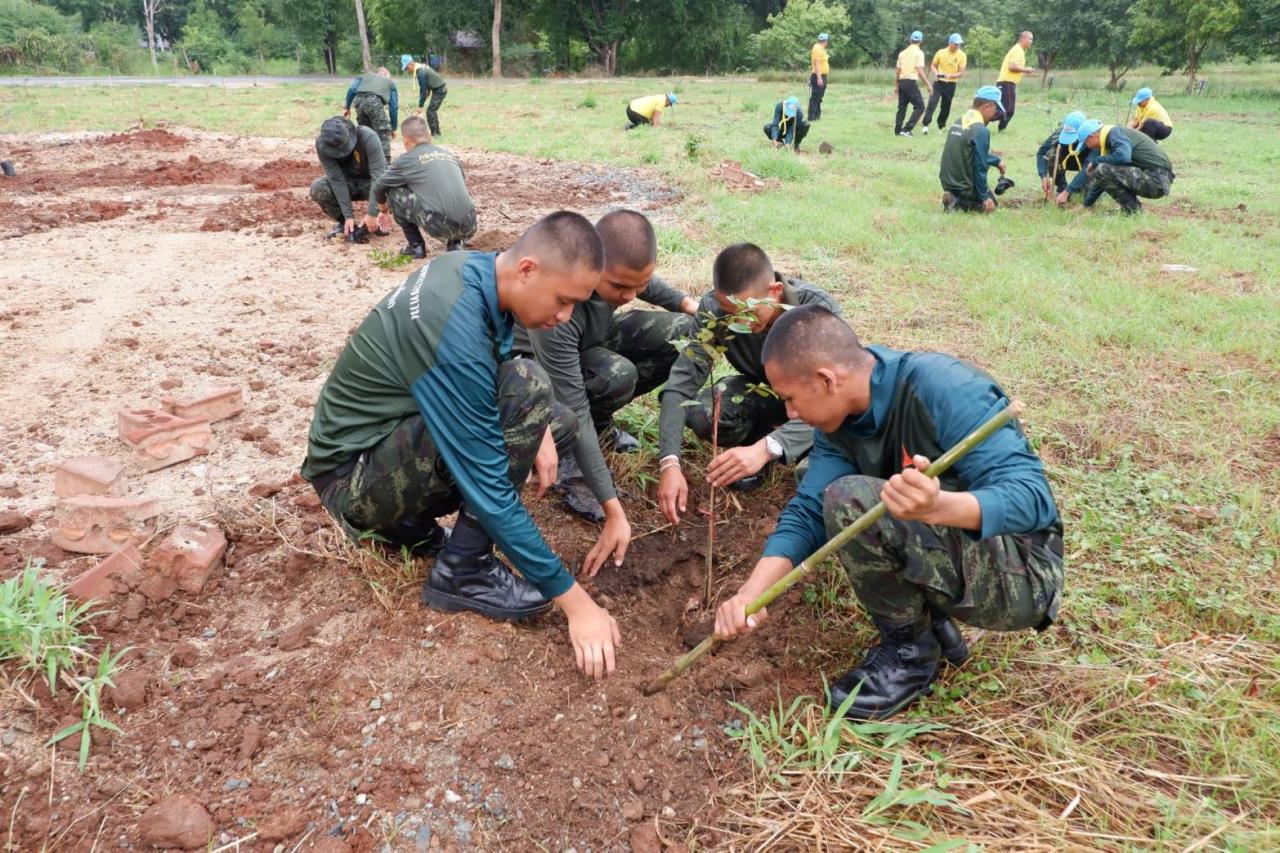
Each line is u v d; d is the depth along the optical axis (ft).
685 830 7.15
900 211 27.37
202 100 68.49
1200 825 6.83
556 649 8.86
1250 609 9.30
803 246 23.25
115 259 22.22
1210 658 8.64
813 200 29.17
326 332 17.42
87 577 9.23
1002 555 7.28
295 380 15.02
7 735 7.61
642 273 9.95
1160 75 91.81
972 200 28.25
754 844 6.96
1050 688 8.34
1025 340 16.88
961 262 21.72
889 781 7.07
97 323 17.43
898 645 8.16
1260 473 12.19
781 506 11.69
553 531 11.00
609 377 11.83
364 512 8.95
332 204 24.71
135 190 31.73
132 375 14.99
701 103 67.87
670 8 125.08
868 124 54.39
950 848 6.57
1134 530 10.77
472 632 8.84
